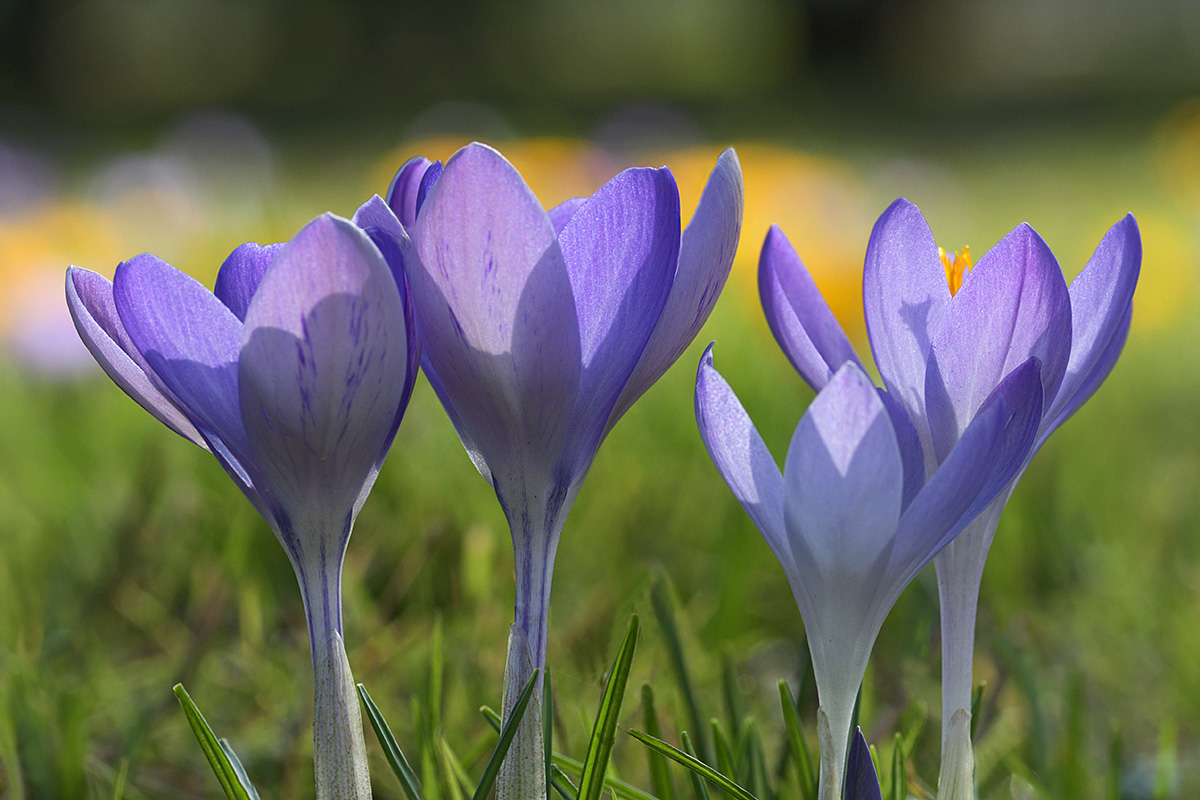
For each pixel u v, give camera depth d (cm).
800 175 175
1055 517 111
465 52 1170
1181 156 235
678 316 64
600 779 65
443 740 69
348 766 64
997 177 497
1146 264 166
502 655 82
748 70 1278
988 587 102
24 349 154
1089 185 434
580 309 64
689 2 1350
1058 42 1182
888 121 829
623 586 98
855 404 63
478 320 63
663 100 1036
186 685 81
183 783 75
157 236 224
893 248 65
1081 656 92
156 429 138
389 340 63
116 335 65
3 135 772
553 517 64
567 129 674
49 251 169
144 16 1154
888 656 87
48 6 1077
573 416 64
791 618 100
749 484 64
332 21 1159
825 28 1204
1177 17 1126
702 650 89
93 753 75
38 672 78
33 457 134
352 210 320
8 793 71
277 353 63
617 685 65
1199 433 151
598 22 1279
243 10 1168
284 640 93
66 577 104
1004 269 64
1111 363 66
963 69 1166
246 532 99
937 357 64
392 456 113
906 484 64
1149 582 104
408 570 93
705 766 65
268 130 830
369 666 81
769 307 66
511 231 63
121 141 708
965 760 65
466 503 106
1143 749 82
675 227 63
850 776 64
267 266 65
